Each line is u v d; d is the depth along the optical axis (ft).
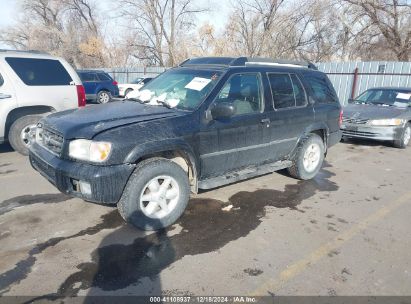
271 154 16.21
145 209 11.89
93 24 132.05
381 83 45.75
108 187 10.71
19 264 9.93
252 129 14.65
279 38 80.28
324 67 51.70
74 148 11.06
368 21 71.92
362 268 10.36
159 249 10.99
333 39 85.46
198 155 12.92
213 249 11.11
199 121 12.79
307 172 18.03
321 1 76.59
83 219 12.85
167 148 11.78
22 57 20.66
